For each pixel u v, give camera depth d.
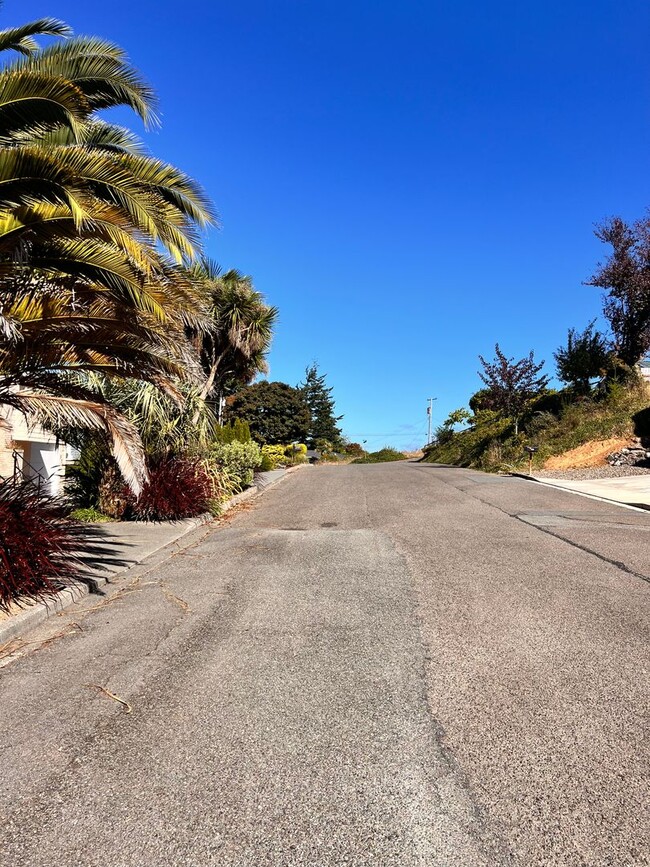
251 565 7.21
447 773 2.76
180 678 3.89
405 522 10.07
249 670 4.00
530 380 24.81
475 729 3.16
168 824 2.43
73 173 5.05
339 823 2.42
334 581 6.30
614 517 10.40
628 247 22.70
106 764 2.88
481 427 32.88
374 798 2.58
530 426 25.00
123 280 5.64
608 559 7.08
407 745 3.01
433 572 6.59
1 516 5.51
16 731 3.23
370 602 5.50
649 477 16.66
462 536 8.69
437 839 2.32
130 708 3.48
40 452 13.87
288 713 3.38
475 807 2.51
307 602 5.55
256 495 15.80
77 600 5.84
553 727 3.17
